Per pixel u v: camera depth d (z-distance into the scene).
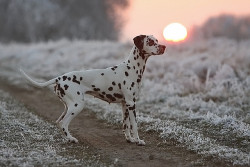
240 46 26.05
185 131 10.09
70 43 34.44
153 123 11.22
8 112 12.72
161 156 8.73
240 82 15.62
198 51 25.45
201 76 17.83
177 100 14.38
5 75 23.83
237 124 10.71
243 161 7.96
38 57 29.78
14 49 36.91
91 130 11.31
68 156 8.42
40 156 8.19
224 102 13.76
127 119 9.84
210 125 11.00
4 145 9.01
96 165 7.86
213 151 8.55
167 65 20.72
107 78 9.49
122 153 8.95
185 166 8.07
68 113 9.34
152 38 9.47
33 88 19.22
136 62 9.55
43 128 10.98
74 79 9.41
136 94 9.62
